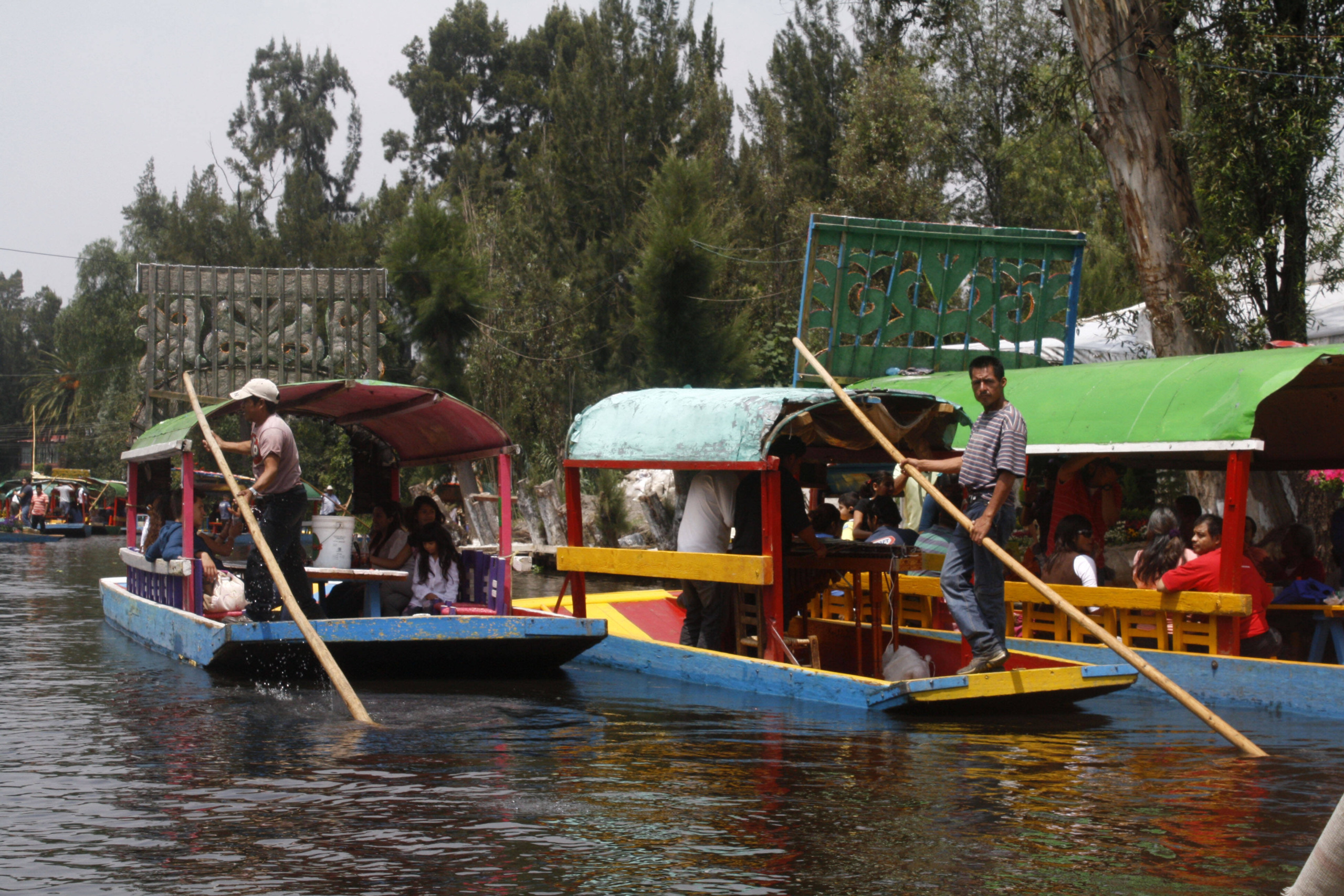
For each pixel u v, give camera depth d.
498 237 26.02
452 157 45.28
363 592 9.57
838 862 4.03
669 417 8.30
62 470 42.75
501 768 5.43
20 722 6.59
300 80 53.66
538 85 46.06
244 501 7.91
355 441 11.59
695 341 18.09
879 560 8.00
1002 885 3.80
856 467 10.84
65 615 13.10
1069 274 13.20
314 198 40.34
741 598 8.19
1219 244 11.74
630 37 28.61
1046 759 5.66
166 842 4.25
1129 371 8.57
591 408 9.14
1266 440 10.16
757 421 7.54
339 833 4.36
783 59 32.62
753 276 26.12
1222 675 7.38
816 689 7.20
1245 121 11.34
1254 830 4.39
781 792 4.98
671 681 8.32
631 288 26.19
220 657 8.08
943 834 4.36
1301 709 7.00
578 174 27.70
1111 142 11.96
